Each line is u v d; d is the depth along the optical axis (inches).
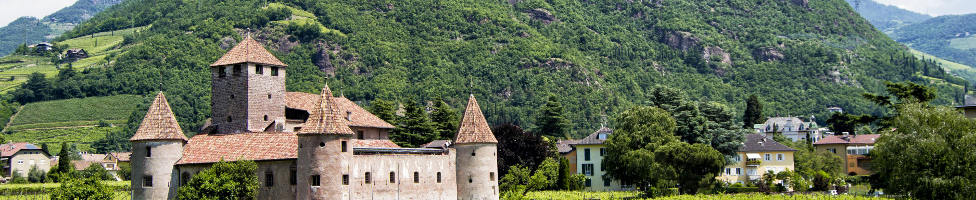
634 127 5487.2
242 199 3683.6
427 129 6333.7
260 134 3964.1
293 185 3676.2
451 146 4355.3
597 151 6210.6
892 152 3831.2
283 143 3831.2
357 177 3727.9
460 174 4227.4
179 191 3666.3
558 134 7455.7
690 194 5216.5
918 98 4874.5
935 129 3789.4
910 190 3757.4
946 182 3609.7
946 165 3659.0
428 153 4163.4
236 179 3656.5
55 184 6018.7
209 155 3890.3
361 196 3737.7
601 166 6181.1
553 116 7426.2
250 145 3895.2
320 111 3700.8
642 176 5157.5
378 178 3831.2
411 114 6373.0
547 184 5570.9
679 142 5236.2
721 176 6417.3
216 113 4296.3
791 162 6476.4
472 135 4234.7
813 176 6186.0
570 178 5831.7
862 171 7869.1
